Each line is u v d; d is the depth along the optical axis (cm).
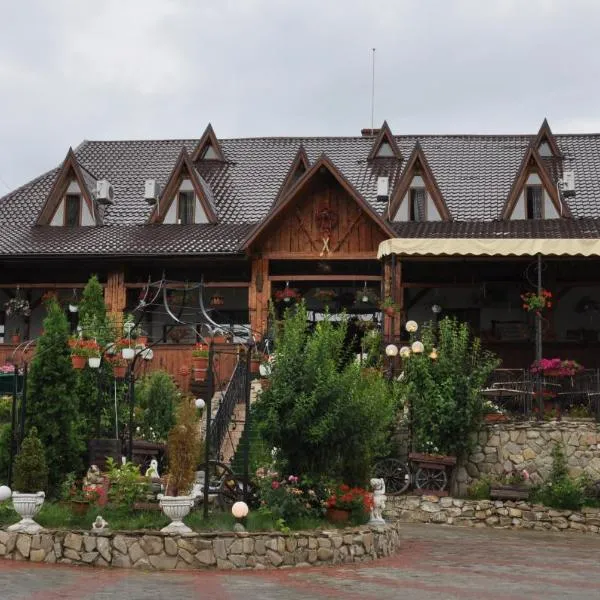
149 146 4194
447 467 2339
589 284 3219
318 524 1706
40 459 1639
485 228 3312
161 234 3491
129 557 1527
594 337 3322
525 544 1961
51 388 1870
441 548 1872
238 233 3462
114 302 3391
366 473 1856
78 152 4181
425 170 3484
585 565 1680
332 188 3362
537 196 3478
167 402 2334
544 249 2639
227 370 2970
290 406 1744
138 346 2175
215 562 1534
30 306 3547
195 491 1750
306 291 3472
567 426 2317
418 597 1322
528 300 2614
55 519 1620
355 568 1596
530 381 2447
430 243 2723
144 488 1670
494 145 3928
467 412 2309
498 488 2258
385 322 2783
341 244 3338
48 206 3647
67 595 1269
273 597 1292
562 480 2272
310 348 1784
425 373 2342
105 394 2212
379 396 1853
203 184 3753
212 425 2138
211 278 3488
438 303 3456
